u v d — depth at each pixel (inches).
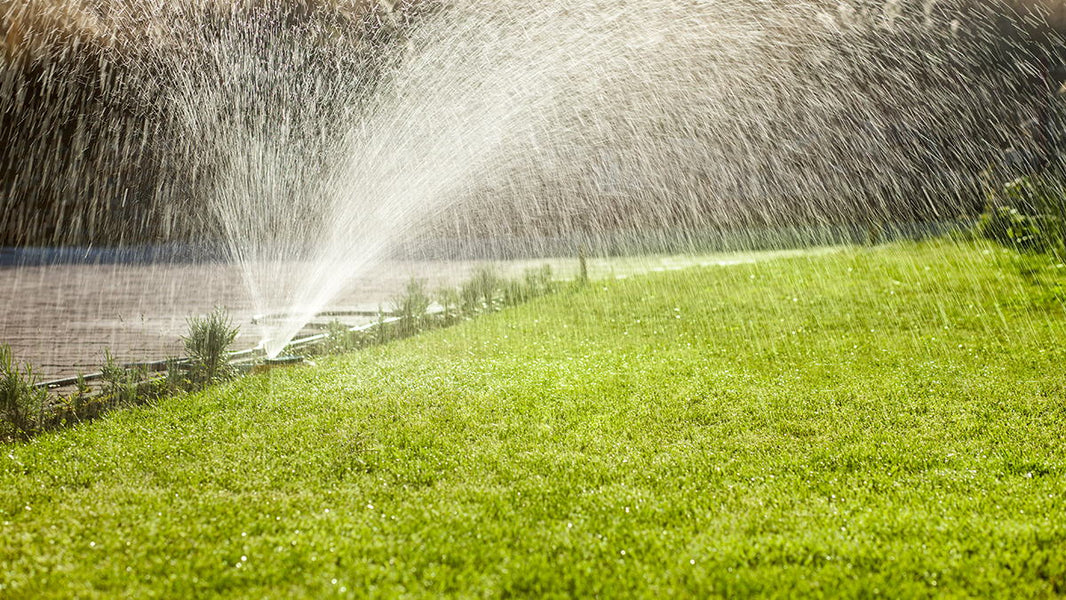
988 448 177.5
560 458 174.4
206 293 571.8
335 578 119.0
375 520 140.7
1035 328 311.0
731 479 161.3
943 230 653.3
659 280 518.3
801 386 238.4
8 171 942.4
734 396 228.1
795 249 685.3
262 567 122.6
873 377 247.4
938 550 126.4
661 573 120.8
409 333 367.6
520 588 117.9
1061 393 221.8
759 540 130.1
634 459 174.1
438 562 125.0
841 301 395.5
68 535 135.0
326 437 192.1
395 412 215.5
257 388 246.5
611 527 137.3
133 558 126.0
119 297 550.6
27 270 744.3
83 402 231.1
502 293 467.8
